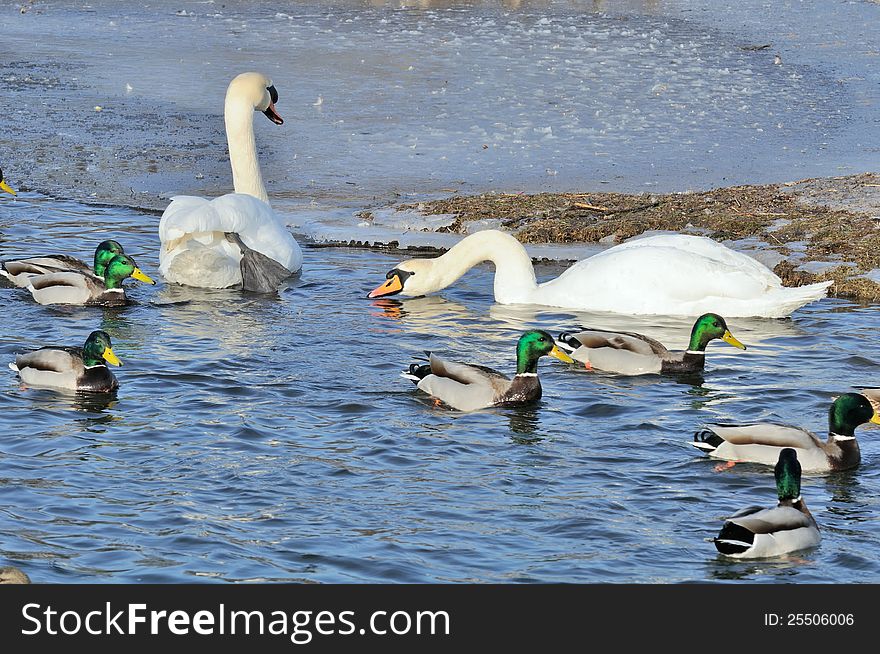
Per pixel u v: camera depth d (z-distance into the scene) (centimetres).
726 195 2289
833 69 3447
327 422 1362
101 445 1276
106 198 2353
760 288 1795
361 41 3791
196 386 1465
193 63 3503
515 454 1280
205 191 2391
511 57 3566
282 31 3966
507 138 2738
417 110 2978
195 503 1137
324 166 2550
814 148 2653
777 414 1414
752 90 3186
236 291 1906
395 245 2142
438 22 4125
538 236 2139
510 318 1792
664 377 1541
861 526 1133
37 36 3881
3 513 1103
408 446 1295
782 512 1075
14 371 1501
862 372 1555
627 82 3262
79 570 1002
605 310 1827
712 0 4619
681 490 1198
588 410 1423
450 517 1120
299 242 2153
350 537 1074
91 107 3020
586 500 1166
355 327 1727
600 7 4466
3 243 2081
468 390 1423
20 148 2652
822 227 2102
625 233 2136
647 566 1038
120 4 4506
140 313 1775
